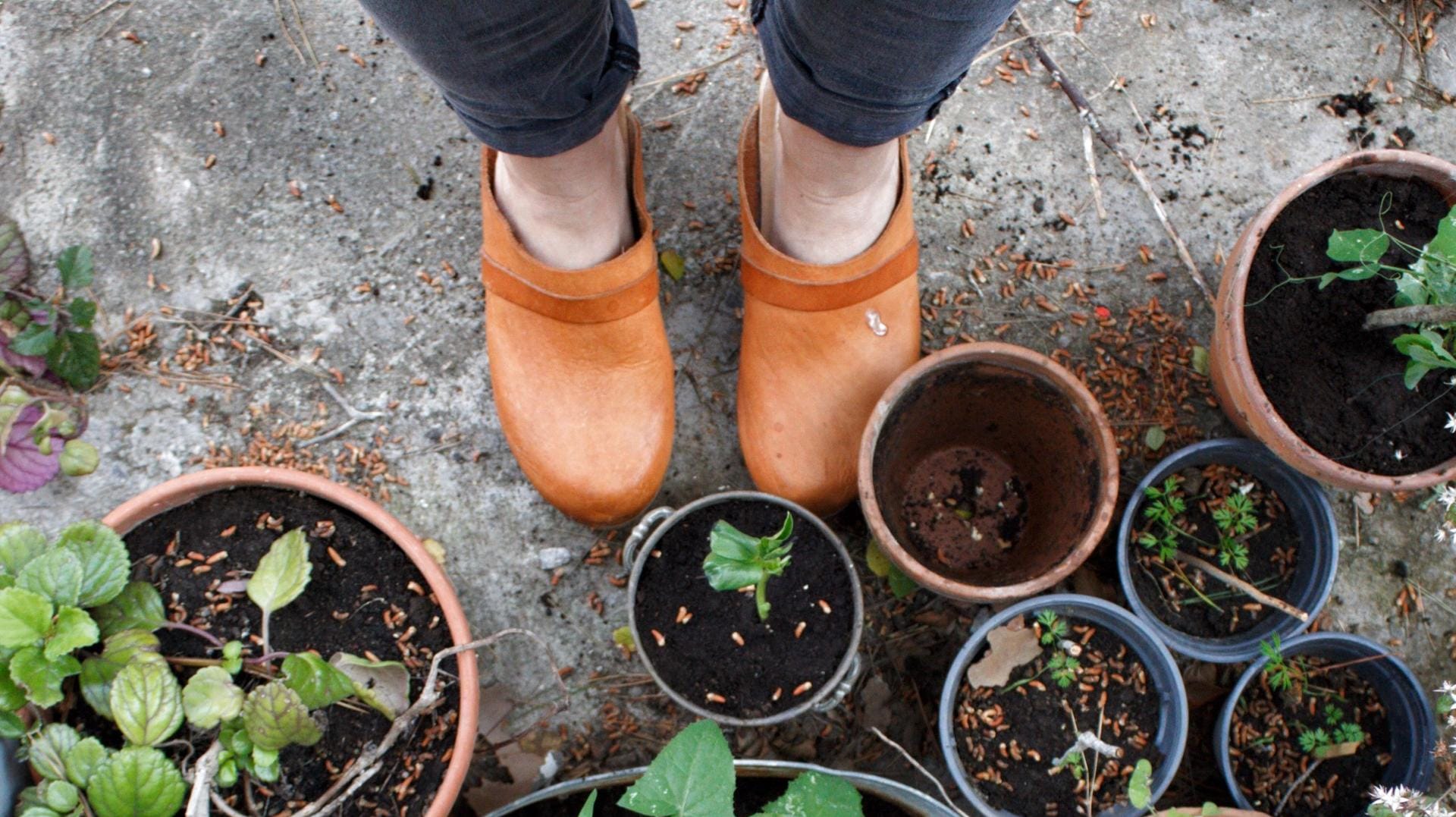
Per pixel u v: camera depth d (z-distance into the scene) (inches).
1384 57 72.4
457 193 68.7
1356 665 60.1
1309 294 57.7
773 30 41.5
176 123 68.7
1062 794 55.8
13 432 61.1
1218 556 61.4
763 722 52.8
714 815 39.1
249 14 70.2
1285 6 73.1
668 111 70.7
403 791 50.6
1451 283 50.8
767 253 55.9
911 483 64.8
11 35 69.3
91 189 67.6
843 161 48.4
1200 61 72.1
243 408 65.4
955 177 69.9
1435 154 70.8
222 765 45.8
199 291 66.7
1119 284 68.7
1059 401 55.7
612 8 43.8
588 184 50.1
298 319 66.7
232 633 50.9
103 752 44.3
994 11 35.8
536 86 39.6
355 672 50.6
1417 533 66.3
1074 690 57.4
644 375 59.1
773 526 56.2
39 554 47.8
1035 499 63.0
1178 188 70.1
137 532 51.7
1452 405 55.9
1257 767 59.4
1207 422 67.1
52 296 65.7
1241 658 58.6
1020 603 55.8
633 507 60.7
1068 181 70.0
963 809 61.8
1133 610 58.5
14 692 44.2
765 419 60.4
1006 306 68.4
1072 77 71.6
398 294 67.2
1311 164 70.7
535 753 62.2
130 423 64.7
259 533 52.6
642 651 53.8
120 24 69.7
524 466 60.9
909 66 38.3
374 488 64.9
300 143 68.8
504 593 64.1
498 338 59.5
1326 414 56.1
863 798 55.6
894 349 59.8
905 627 64.2
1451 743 60.6
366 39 70.3
